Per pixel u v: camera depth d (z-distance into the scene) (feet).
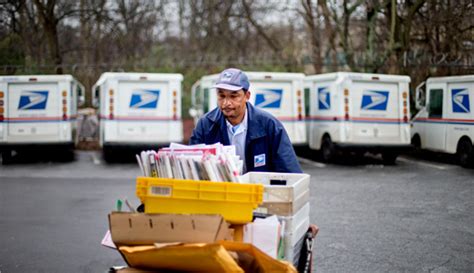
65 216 30.14
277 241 12.29
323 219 29.71
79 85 64.34
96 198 35.40
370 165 51.93
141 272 11.96
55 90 54.08
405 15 67.92
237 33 105.60
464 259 22.61
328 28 74.64
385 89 53.06
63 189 38.75
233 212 12.12
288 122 54.60
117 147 52.90
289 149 15.60
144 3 96.02
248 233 12.34
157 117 53.42
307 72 89.76
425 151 60.49
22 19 81.25
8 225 28.09
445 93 51.78
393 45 64.59
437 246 24.52
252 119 15.76
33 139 53.88
